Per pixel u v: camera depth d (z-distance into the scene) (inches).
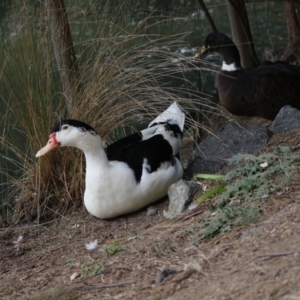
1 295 335.6
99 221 402.9
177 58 464.1
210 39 526.6
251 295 246.8
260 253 277.6
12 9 460.4
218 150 433.1
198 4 605.6
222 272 274.8
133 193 386.9
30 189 432.8
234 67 510.9
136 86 433.1
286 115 448.8
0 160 480.1
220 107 501.0
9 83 423.2
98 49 441.7
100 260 346.3
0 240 406.6
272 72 485.1
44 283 339.0
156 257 323.6
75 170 427.2
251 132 434.6
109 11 450.9
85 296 304.3
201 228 339.0
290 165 367.9
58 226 410.6
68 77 430.9
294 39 702.5
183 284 278.1
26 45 427.8
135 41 472.4
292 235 285.6
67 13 464.8
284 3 695.1
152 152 398.6
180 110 440.8
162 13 508.1
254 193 350.9
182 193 385.4
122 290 300.4
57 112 430.3
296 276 249.1
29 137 426.9
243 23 629.9
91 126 419.5
